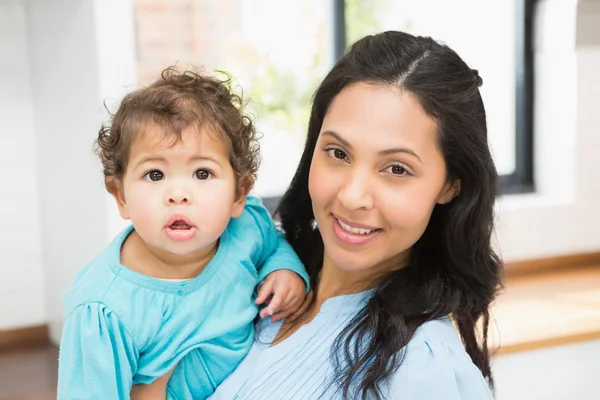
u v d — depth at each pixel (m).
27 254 2.15
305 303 1.09
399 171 0.92
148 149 0.90
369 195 0.91
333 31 2.32
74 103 1.85
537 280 2.30
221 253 0.99
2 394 1.77
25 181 2.13
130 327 0.90
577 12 2.34
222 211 0.93
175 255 0.94
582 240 2.45
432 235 1.03
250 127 1.00
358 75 0.93
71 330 0.90
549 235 2.40
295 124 2.34
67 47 1.85
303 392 0.96
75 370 0.89
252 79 2.30
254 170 1.00
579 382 1.86
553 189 2.48
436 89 0.92
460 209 0.99
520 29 2.48
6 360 2.00
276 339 1.05
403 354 0.92
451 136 0.94
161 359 0.92
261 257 1.08
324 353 0.99
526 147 2.52
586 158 2.42
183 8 2.22
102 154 0.96
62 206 2.01
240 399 0.98
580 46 2.37
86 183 1.84
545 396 1.84
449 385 0.91
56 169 2.02
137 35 2.18
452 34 2.48
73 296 0.93
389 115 0.90
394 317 0.95
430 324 0.96
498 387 1.78
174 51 2.23
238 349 1.03
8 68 2.06
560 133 2.44
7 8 2.04
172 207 0.90
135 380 0.94
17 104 2.09
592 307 2.02
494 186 1.00
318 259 1.15
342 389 0.93
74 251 1.96
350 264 0.95
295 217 1.16
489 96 2.54
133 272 0.92
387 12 2.39
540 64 2.47
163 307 0.92
